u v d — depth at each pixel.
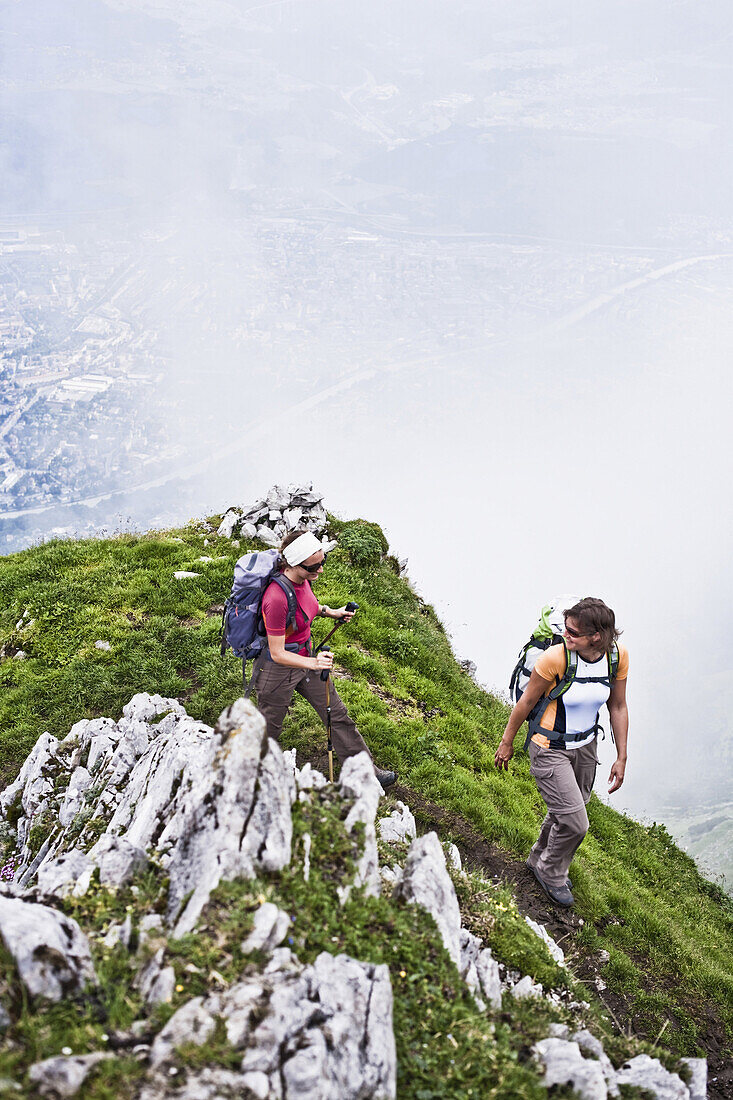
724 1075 6.11
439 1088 3.53
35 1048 2.94
